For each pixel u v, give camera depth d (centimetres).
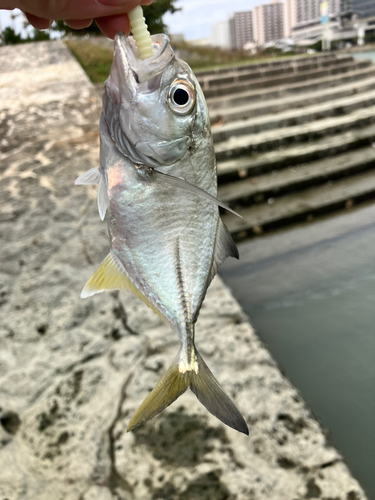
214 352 44
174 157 18
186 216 19
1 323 51
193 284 20
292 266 77
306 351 57
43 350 47
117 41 18
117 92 18
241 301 69
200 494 32
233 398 39
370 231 86
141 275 19
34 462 35
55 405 40
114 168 18
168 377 19
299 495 31
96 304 53
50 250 64
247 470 33
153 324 49
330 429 44
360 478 38
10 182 83
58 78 136
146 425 37
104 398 40
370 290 68
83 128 104
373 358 54
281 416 37
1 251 64
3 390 42
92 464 35
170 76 18
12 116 111
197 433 36
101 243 65
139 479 33
